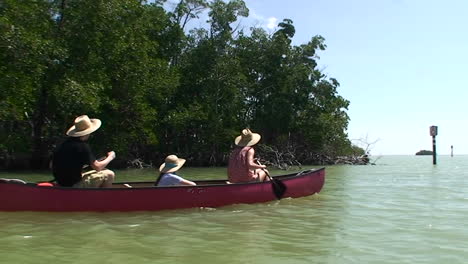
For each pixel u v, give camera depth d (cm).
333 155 3634
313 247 520
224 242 545
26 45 1587
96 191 739
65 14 1991
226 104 3114
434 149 3034
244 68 3306
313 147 3591
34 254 484
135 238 564
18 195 724
